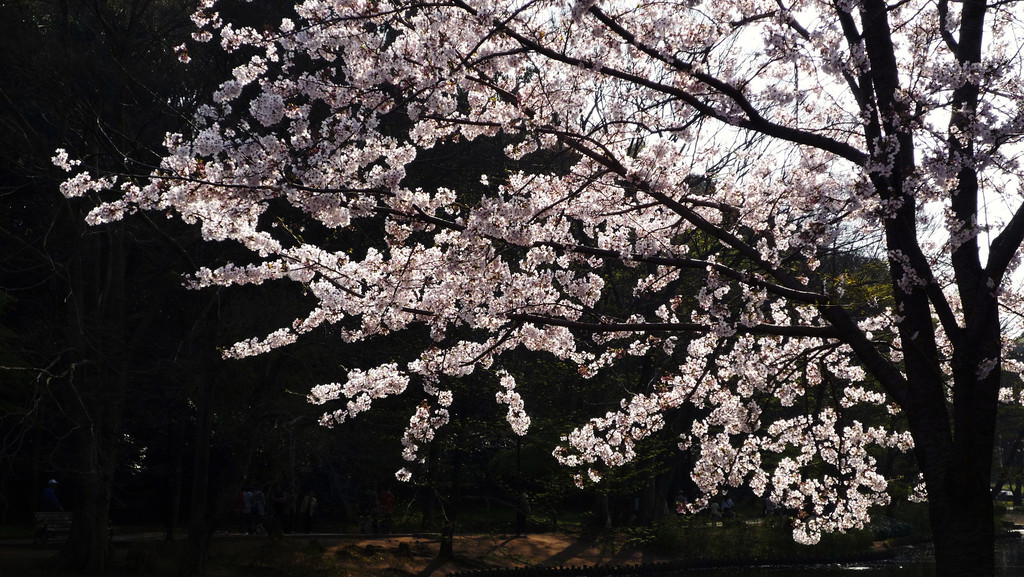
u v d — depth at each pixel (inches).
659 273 363.3
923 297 260.1
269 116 247.3
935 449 252.4
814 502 389.1
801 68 273.0
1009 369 348.8
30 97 697.0
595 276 332.2
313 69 641.0
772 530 1109.1
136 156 645.3
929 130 254.2
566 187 322.3
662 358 1026.7
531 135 315.6
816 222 254.8
